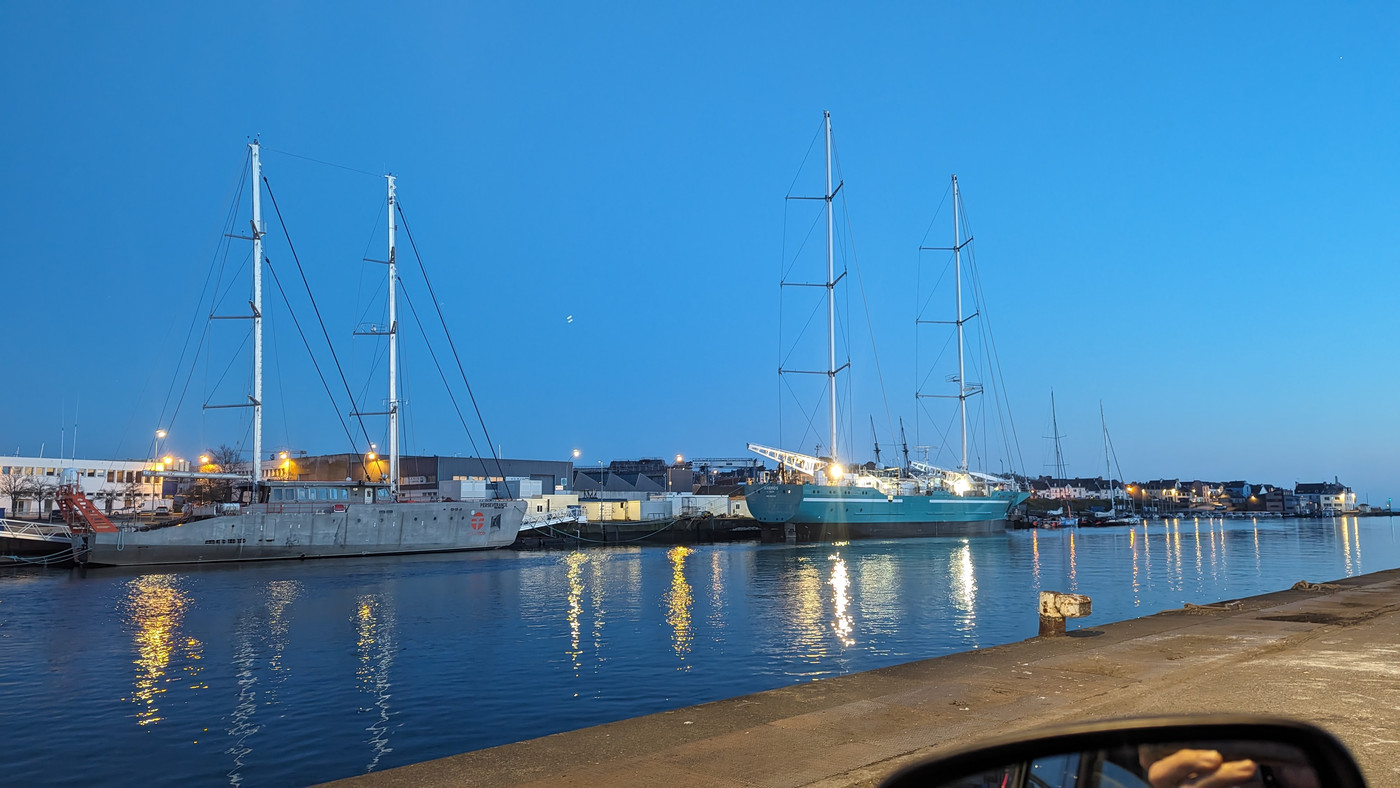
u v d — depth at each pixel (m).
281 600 44.09
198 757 16.48
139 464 126.88
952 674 14.31
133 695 21.94
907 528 108.12
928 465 117.88
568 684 22.69
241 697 21.58
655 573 59.72
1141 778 2.97
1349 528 185.00
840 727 10.77
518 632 32.38
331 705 20.61
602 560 73.06
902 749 9.66
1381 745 9.08
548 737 10.66
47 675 24.70
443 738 17.67
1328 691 11.92
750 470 150.75
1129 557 78.50
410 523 78.44
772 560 72.44
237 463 103.81
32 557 66.12
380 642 30.30
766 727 10.81
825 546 93.06
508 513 85.62
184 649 29.19
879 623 33.91
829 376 109.00
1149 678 13.38
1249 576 57.44
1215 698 11.70
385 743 17.36
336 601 43.53
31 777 15.42
